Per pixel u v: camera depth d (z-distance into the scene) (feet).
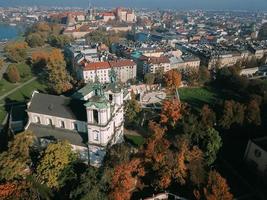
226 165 495.41
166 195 406.82
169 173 410.52
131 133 594.65
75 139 480.64
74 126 492.95
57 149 409.28
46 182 398.42
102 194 368.27
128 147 465.06
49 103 510.99
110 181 385.09
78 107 492.13
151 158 433.89
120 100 510.99
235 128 578.66
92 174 376.68
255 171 479.00
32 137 457.68
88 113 439.22
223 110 577.84
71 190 383.65
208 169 456.04
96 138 455.63
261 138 497.46
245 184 450.71
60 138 483.10
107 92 491.72
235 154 525.75
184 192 414.82
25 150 434.71
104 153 458.09
